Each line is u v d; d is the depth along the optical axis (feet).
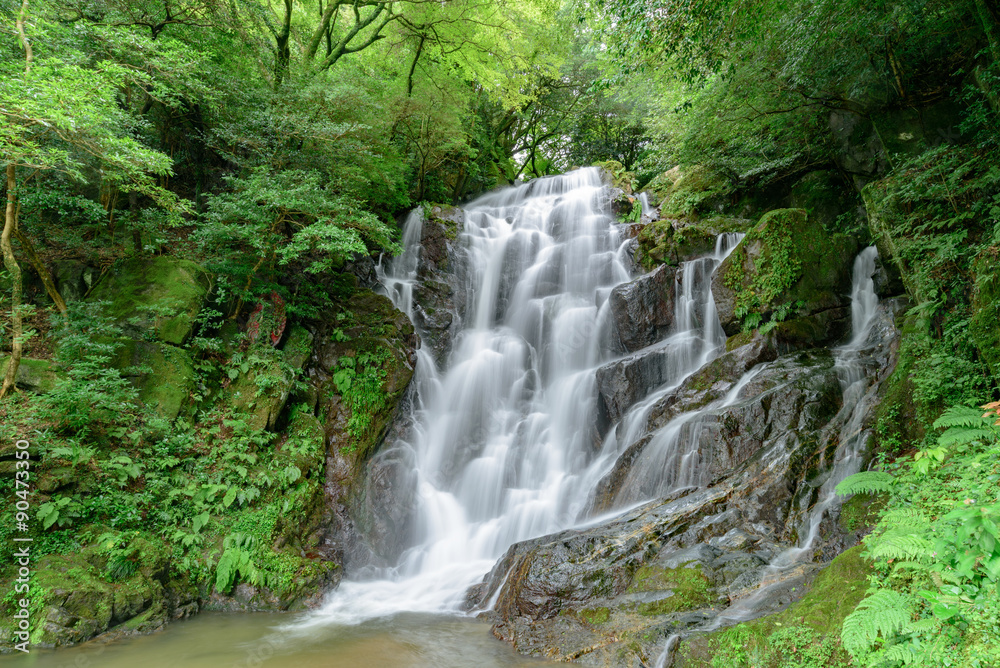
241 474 28.17
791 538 22.57
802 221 37.09
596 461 34.76
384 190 46.14
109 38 27.04
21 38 23.38
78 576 21.65
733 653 16.14
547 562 22.84
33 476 22.93
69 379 25.21
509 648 20.42
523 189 70.23
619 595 21.16
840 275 37.19
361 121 40.04
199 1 35.76
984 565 12.78
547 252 51.90
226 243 35.29
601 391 37.63
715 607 19.16
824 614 15.81
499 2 52.80
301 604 25.59
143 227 33.99
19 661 18.74
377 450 35.65
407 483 34.86
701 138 43.52
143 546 23.99
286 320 35.88
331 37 57.82
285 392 32.22
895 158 32.45
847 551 18.03
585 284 49.44
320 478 31.81
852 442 25.34
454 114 51.24
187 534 25.39
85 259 33.14
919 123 33.47
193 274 32.73
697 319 40.04
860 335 35.01
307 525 29.63
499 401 41.91
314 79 38.93
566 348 43.88
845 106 36.70
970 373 22.31
